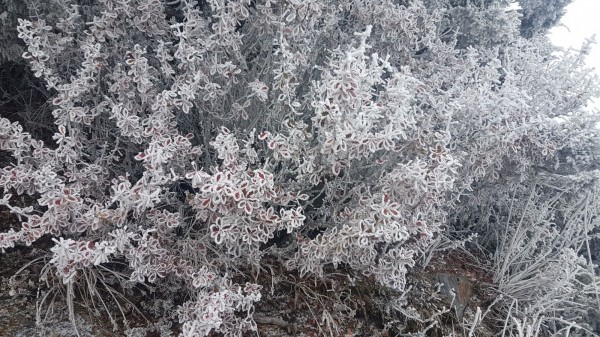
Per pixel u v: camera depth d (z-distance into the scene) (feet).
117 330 7.14
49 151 7.35
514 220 12.07
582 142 10.30
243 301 7.01
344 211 8.25
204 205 6.98
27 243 6.66
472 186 11.14
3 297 7.09
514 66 11.96
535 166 10.91
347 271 9.25
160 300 7.60
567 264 9.46
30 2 8.24
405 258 7.91
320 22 10.19
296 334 7.95
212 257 8.18
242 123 9.02
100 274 7.73
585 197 10.74
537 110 10.30
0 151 9.36
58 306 7.16
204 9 10.46
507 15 13.67
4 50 8.62
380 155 8.95
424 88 9.27
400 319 8.89
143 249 6.91
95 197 8.03
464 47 14.01
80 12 9.14
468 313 9.99
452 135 9.57
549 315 10.51
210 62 8.39
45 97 10.61
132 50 8.88
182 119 9.23
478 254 12.14
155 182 6.82
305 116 8.73
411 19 9.86
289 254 8.89
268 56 8.73
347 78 6.82
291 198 7.76
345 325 8.48
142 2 8.14
